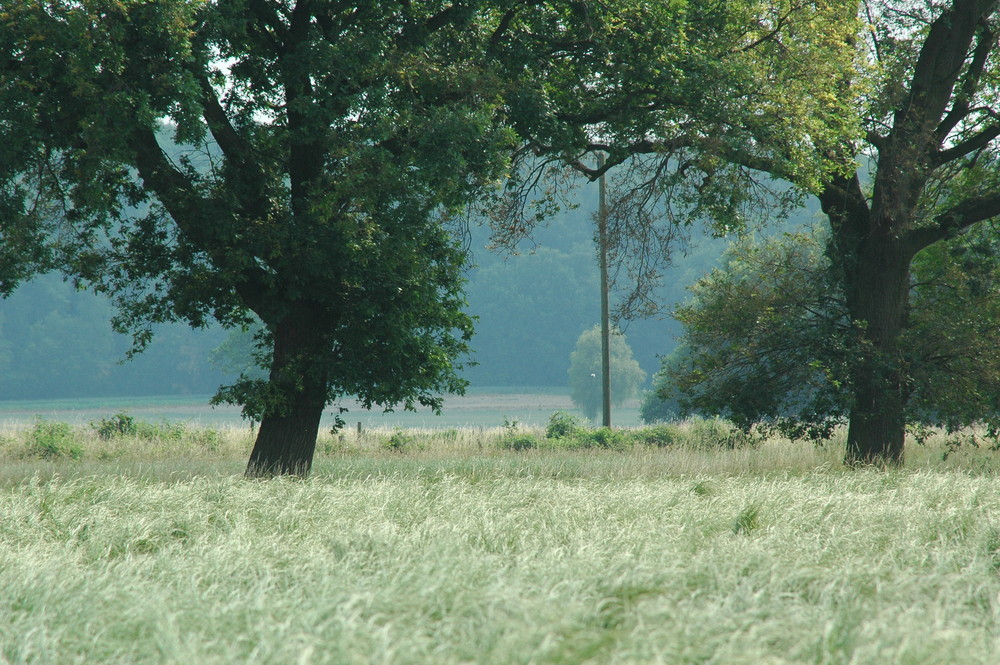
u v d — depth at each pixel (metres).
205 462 78.69
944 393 63.91
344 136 50.41
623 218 64.00
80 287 56.84
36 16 41.97
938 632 17.75
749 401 68.25
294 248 50.75
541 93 53.94
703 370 72.25
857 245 68.62
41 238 51.88
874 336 67.12
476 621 18.61
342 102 50.06
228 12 48.34
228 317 61.12
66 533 29.48
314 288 54.75
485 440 106.56
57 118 47.16
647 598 21.34
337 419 58.97
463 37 56.12
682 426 112.69
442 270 59.56
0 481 51.81
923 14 68.19
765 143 56.12
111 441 99.06
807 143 58.91
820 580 22.77
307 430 58.12
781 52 61.28
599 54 55.78
